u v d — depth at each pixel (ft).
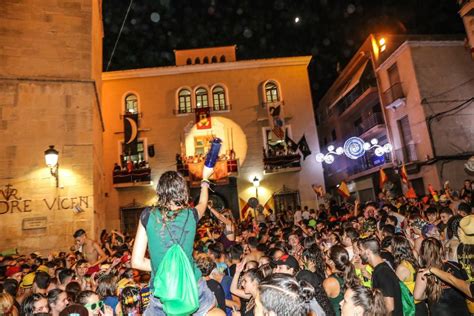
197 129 81.41
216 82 84.74
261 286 7.73
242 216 76.28
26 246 37.78
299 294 7.42
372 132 85.40
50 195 39.42
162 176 8.86
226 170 77.36
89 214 39.75
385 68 80.33
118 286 18.04
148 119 82.43
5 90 40.83
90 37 44.57
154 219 8.38
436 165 66.44
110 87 83.35
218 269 19.43
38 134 40.60
